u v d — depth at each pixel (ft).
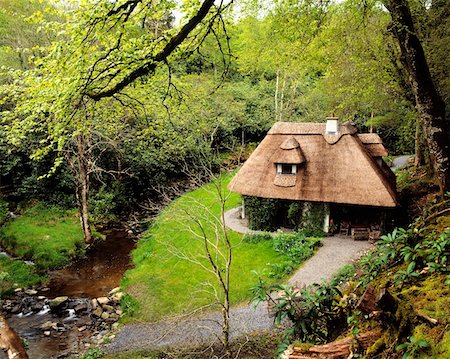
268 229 61.46
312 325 15.76
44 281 53.21
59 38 41.68
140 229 73.61
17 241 62.34
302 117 116.37
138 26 22.49
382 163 64.49
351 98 66.33
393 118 71.92
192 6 18.07
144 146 74.79
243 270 49.52
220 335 36.42
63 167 77.61
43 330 41.22
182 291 46.70
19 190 76.23
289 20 28.78
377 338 12.09
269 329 35.86
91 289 51.29
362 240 56.13
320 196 56.75
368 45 49.67
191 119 56.24
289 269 47.47
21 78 25.14
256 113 120.78
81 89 19.17
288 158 58.80
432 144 30.40
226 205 74.95
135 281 51.11
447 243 13.74
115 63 18.88
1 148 68.18
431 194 53.57
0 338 18.63
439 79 46.16
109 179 84.23
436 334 10.14
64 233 66.39
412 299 12.09
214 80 87.92
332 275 44.09
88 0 16.30
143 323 41.83
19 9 68.03
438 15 43.45
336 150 59.41
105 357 35.53
